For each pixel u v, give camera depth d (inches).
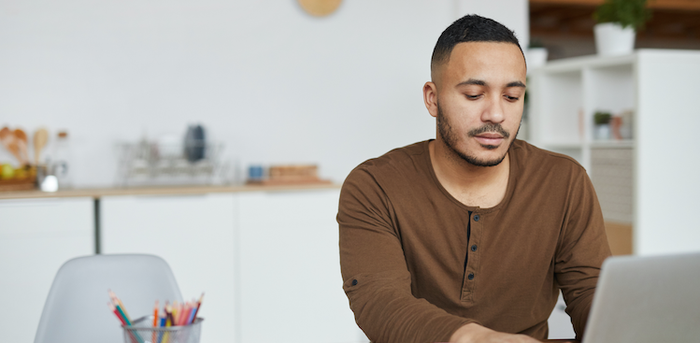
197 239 103.3
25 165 106.7
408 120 136.0
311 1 127.2
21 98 111.8
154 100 119.0
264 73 125.6
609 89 125.7
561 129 137.3
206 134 121.8
